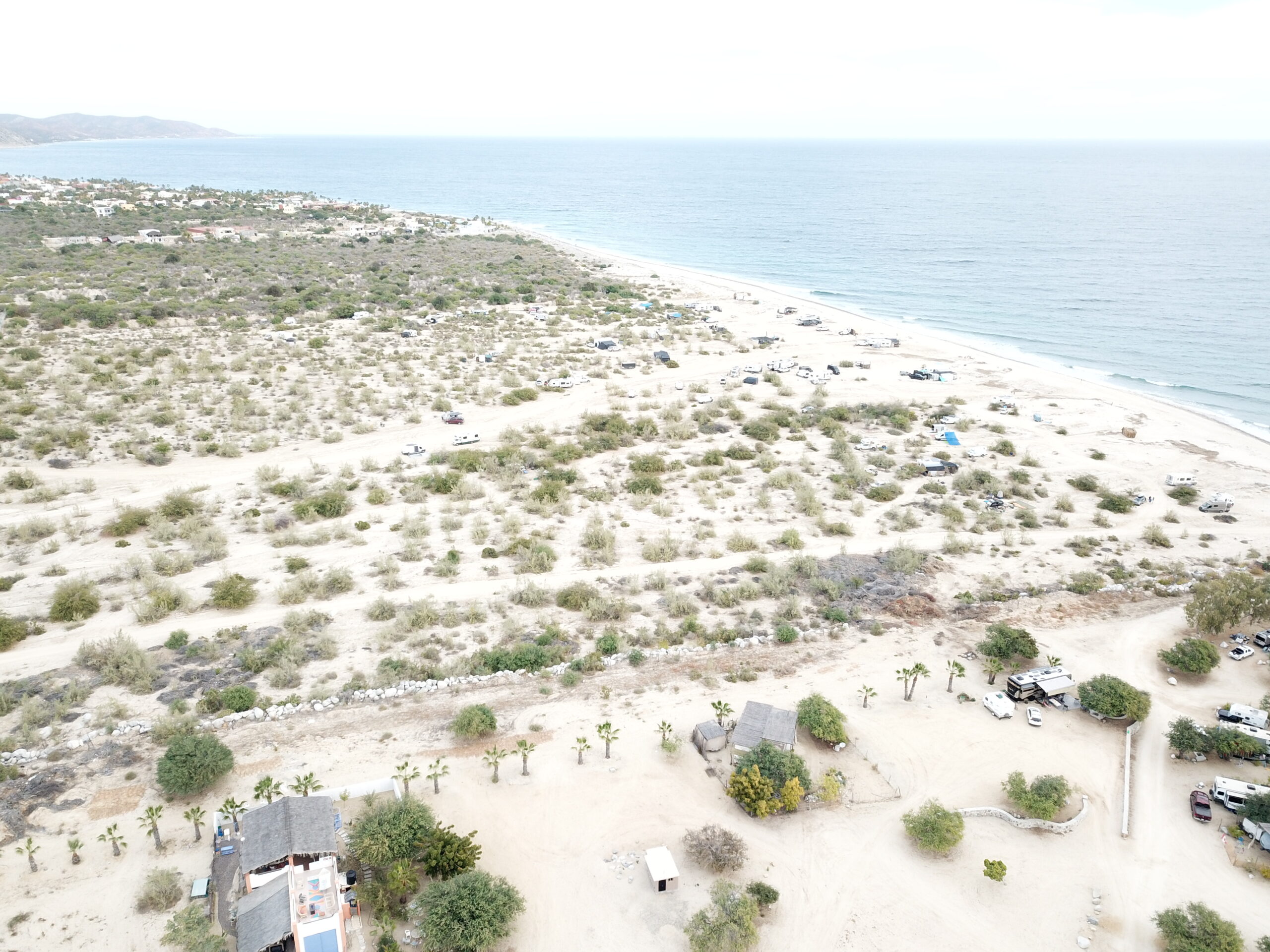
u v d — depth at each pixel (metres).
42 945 33.47
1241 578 62.06
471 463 85.50
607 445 92.50
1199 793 43.44
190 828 39.78
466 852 37.22
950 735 48.34
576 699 50.53
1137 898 37.84
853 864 39.31
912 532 75.00
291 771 43.66
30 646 54.19
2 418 89.56
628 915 36.22
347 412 97.94
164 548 67.69
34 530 68.50
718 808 42.56
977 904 37.34
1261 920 36.59
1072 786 44.62
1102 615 61.84
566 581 64.38
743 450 91.81
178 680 51.22
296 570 64.69
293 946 32.97
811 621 59.97
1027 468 91.38
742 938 33.88
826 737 46.22
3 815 39.66
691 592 63.25
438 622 58.38
